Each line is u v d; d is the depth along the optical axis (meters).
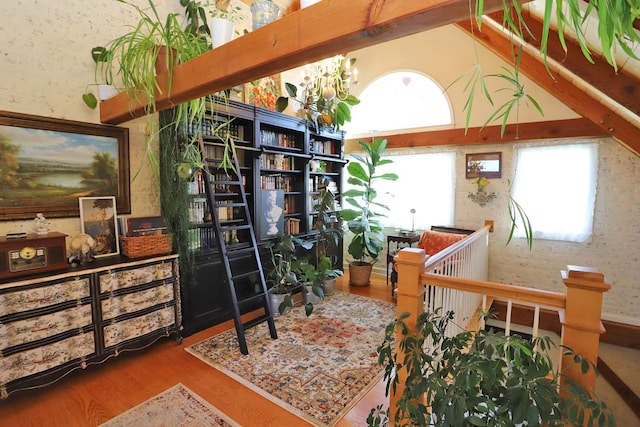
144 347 2.75
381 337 3.09
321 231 4.32
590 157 3.84
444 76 4.63
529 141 4.15
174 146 3.03
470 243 3.08
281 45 1.48
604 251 3.85
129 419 2.00
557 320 4.19
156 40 2.34
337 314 3.66
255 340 3.02
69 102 2.68
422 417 1.39
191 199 3.08
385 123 5.21
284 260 3.96
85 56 2.75
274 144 4.13
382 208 5.29
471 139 4.44
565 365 1.35
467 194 4.62
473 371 1.27
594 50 2.00
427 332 1.56
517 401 1.17
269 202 3.92
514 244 4.33
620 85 1.98
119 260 2.64
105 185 2.90
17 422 1.98
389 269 5.25
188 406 2.12
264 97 4.10
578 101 3.13
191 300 3.12
